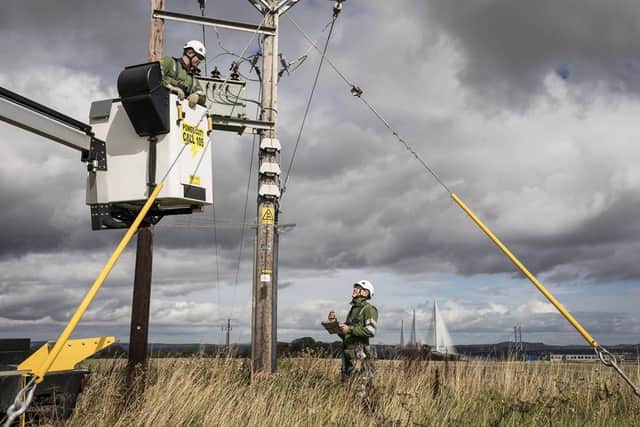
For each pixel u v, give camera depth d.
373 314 8.44
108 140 7.35
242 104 11.12
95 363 8.23
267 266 10.79
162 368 8.73
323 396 8.33
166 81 7.04
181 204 7.59
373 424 7.42
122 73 6.95
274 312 10.70
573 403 8.59
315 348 10.82
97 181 7.37
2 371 5.54
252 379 9.55
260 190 10.93
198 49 7.68
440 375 9.61
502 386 9.48
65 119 6.79
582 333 6.26
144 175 7.16
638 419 8.11
